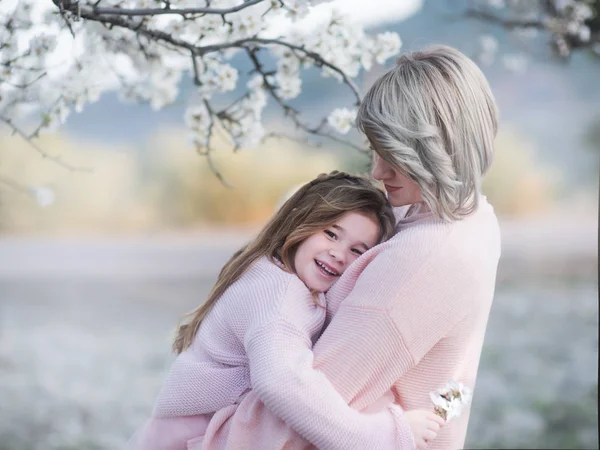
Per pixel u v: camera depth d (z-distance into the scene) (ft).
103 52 5.54
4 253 24.61
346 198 4.50
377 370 3.93
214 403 4.23
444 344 4.06
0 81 5.03
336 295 4.26
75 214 26.50
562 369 16.40
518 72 26.55
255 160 26.81
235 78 5.61
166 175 27.09
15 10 4.93
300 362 3.82
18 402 14.26
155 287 22.09
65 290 21.68
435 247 3.98
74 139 26.73
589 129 27.68
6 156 25.73
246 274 4.45
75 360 16.55
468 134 4.02
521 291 21.93
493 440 13.53
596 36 8.91
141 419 14.06
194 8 4.78
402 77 4.05
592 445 13.11
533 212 27.76
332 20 5.38
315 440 3.71
